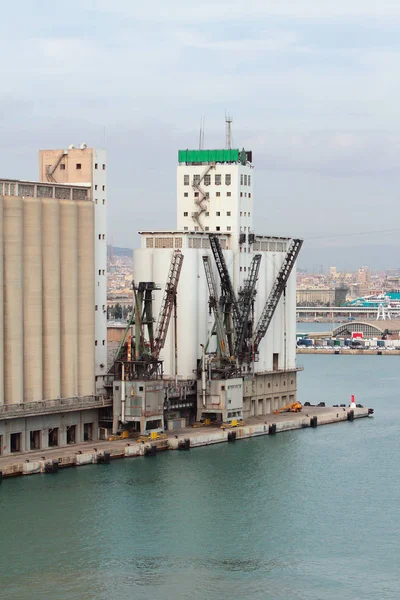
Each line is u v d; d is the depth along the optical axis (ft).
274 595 582.35
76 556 629.10
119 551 637.71
